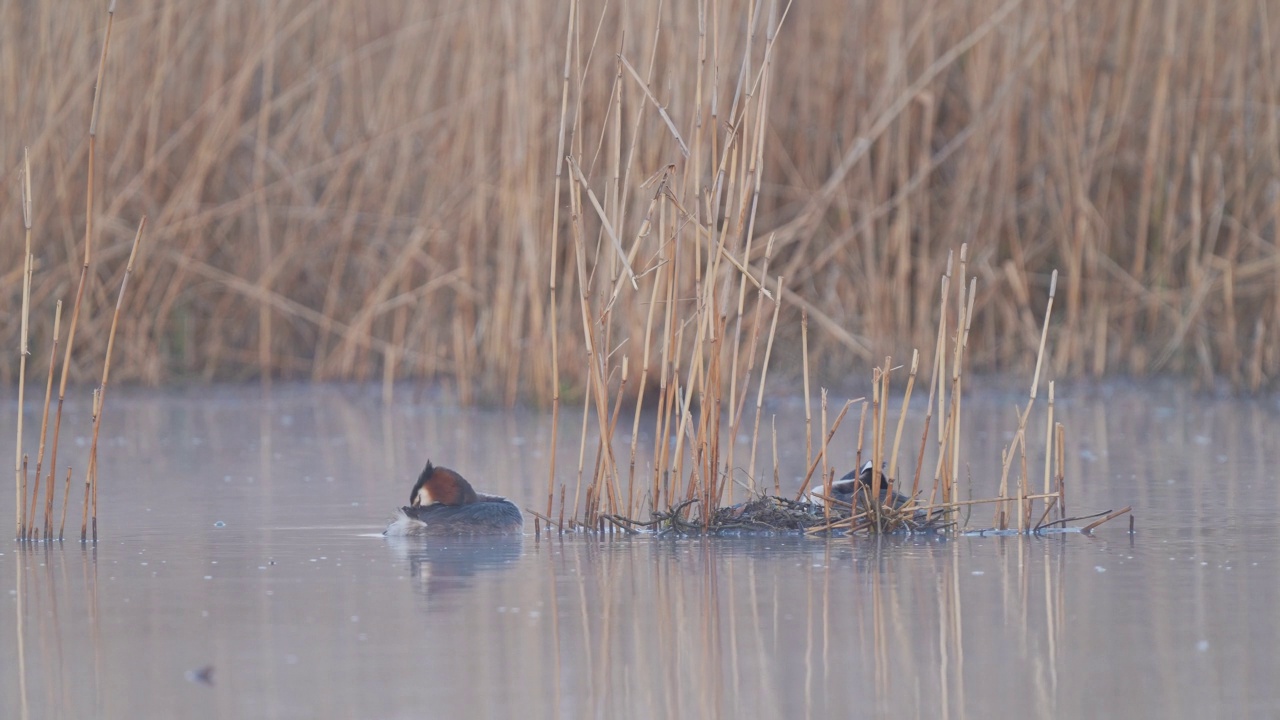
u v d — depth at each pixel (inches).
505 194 685.3
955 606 297.9
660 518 394.9
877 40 768.3
